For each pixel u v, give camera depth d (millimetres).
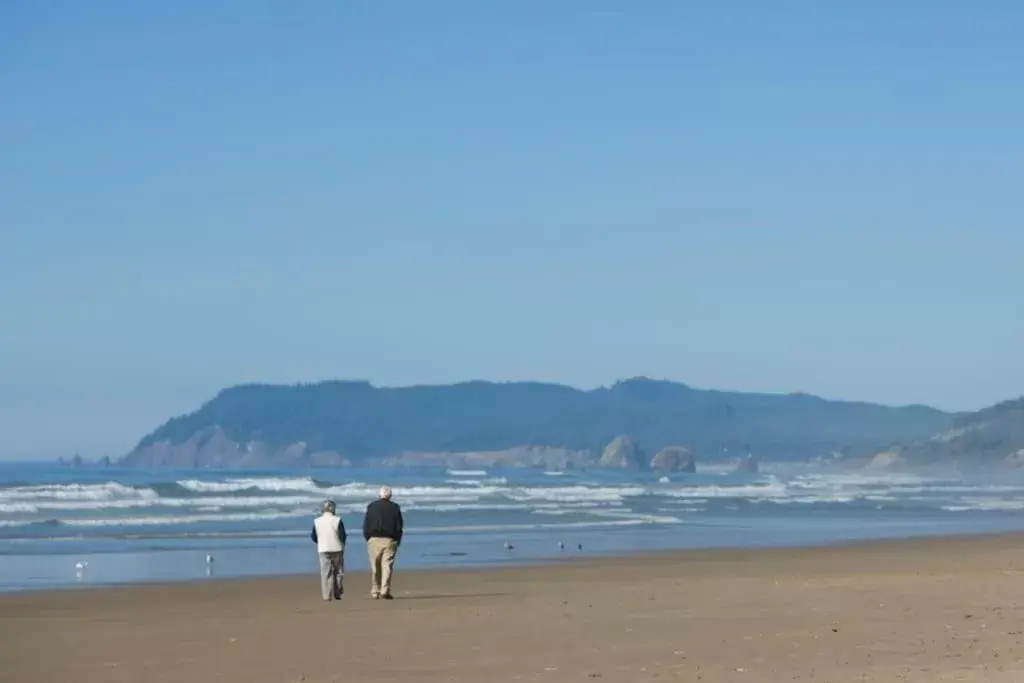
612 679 15859
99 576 36875
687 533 61000
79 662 18344
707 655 17938
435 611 25594
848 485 167125
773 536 58969
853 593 27906
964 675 15609
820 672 16109
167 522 65125
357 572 37469
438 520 70000
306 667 17469
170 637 21562
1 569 39156
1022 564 39500
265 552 46156
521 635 20891
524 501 95500
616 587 31406
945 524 71812
